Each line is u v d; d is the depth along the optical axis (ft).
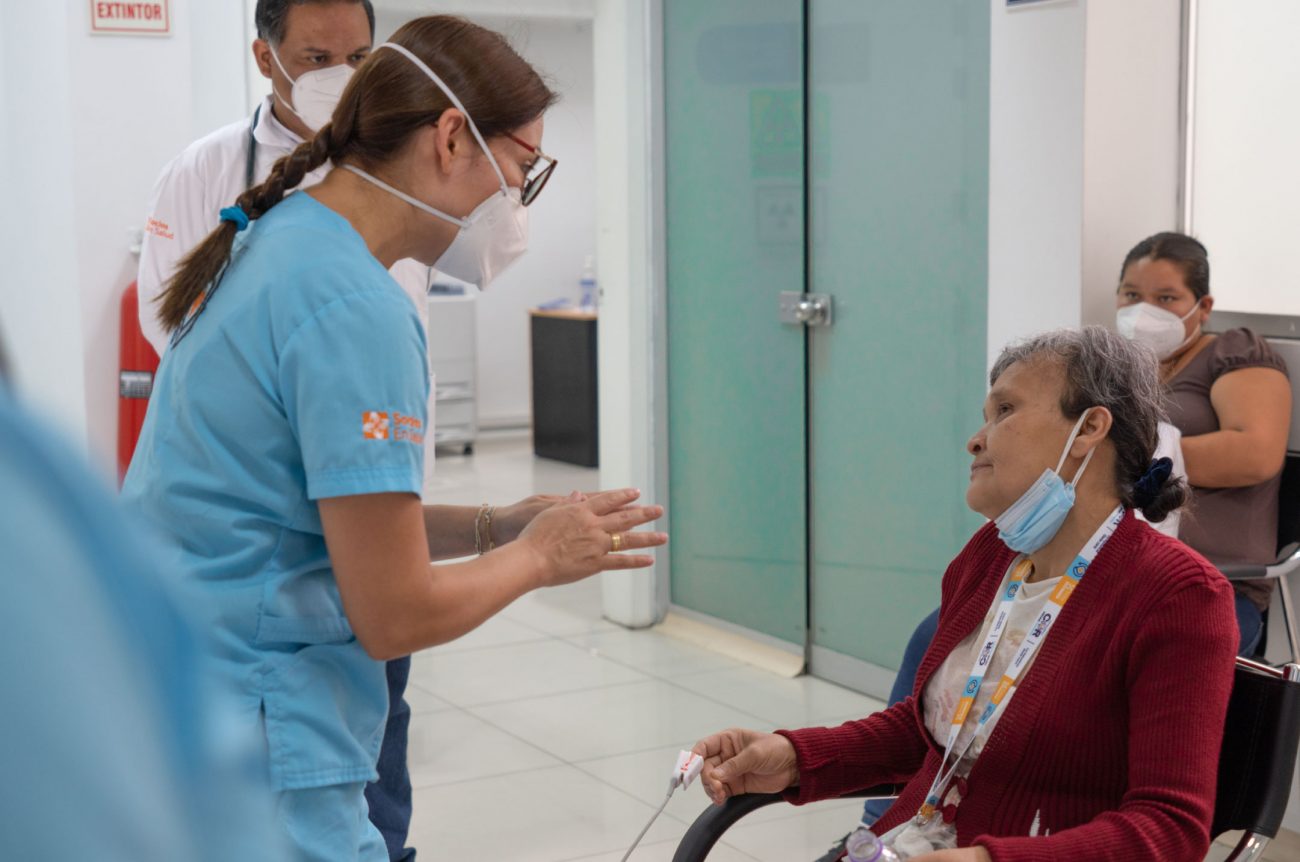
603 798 12.01
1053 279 11.16
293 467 4.68
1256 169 12.15
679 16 16.46
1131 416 5.62
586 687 15.21
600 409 17.81
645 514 5.17
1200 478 10.21
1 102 14.58
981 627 5.99
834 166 14.65
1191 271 10.44
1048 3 10.92
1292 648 10.37
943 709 5.98
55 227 13.92
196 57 14.15
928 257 13.60
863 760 6.19
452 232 5.13
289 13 8.29
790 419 15.49
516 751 13.20
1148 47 10.96
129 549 1.35
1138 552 5.48
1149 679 5.23
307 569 4.79
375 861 5.25
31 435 1.29
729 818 6.03
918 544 14.05
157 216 8.96
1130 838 4.94
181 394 4.73
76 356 13.70
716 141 16.10
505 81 4.96
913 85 13.55
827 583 15.26
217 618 4.66
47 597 1.25
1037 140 11.16
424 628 4.66
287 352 4.54
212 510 4.67
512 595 4.86
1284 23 11.80
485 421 35.24
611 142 16.99
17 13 14.19
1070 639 5.50
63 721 1.25
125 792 1.28
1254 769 5.54
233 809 1.41
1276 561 10.19
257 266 4.71
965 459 13.39
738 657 16.22
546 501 5.84
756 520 16.12
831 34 14.47
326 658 4.83
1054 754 5.46
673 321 17.16
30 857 1.22
